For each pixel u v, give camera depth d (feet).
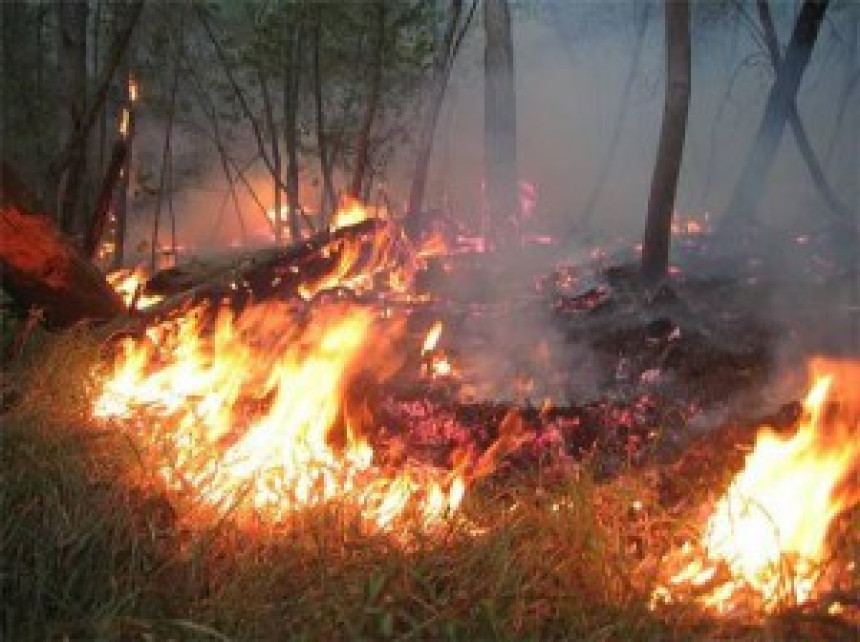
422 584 11.68
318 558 12.15
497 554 11.91
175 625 10.87
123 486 13.19
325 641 10.85
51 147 33.91
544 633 11.19
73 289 19.52
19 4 35.04
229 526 12.74
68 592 11.46
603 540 12.07
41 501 12.67
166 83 39.27
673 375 17.95
